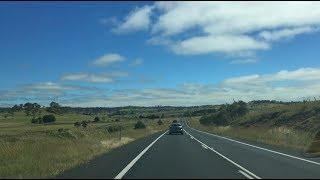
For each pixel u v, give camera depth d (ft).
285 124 198.59
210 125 357.20
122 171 57.88
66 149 87.81
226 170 59.41
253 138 154.20
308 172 57.31
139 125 288.10
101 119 451.12
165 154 87.20
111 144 122.52
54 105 577.43
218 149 101.81
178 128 209.05
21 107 616.39
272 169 60.85
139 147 109.91
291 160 74.74
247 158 78.02
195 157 80.07
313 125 172.55
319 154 84.53
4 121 410.11
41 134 148.46
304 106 207.82
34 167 64.95
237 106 364.58
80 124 306.96
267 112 246.88
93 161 72.43
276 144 119.96
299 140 124.26
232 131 209.87
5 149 84.07
